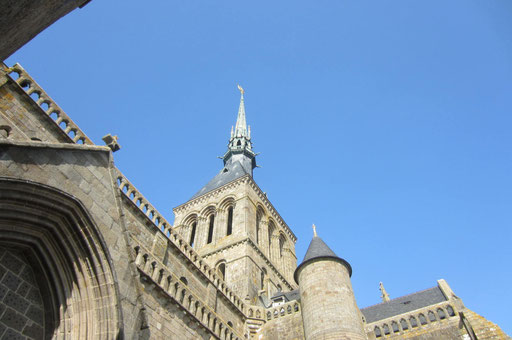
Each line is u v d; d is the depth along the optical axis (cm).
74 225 1479
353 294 2944
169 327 2047
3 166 1275
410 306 3512
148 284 2020
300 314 3150
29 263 1455
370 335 3056
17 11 705
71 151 1581
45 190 1391
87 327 1373
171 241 2719
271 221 6131
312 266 3100
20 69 1925
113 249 1581
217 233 5306
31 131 1833
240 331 3133
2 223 1324
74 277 1460
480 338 2619
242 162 7431
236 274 4462
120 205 1716
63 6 784
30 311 1385
